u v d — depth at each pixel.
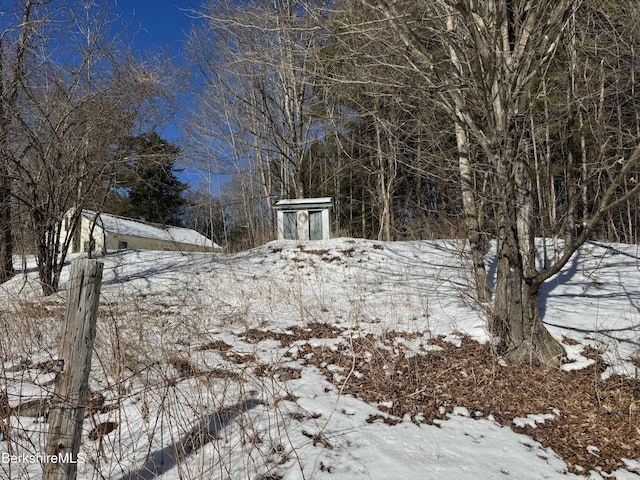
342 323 6.39
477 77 4.82
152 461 3.00
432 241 12.13
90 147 9.09
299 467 2.98
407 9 5.80
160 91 9.98
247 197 22.81
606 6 8.27
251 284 9.23
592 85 8.73
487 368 4.88
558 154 14.48
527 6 4.87
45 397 3.51
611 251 10.11
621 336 5.67
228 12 8.15
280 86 18.38
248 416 3.60
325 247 11.79
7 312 5.40
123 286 8.95
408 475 2.96
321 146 22.59
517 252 5.11
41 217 8.86
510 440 3.65
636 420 4.00
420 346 5.46
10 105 8.41
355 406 4.02
